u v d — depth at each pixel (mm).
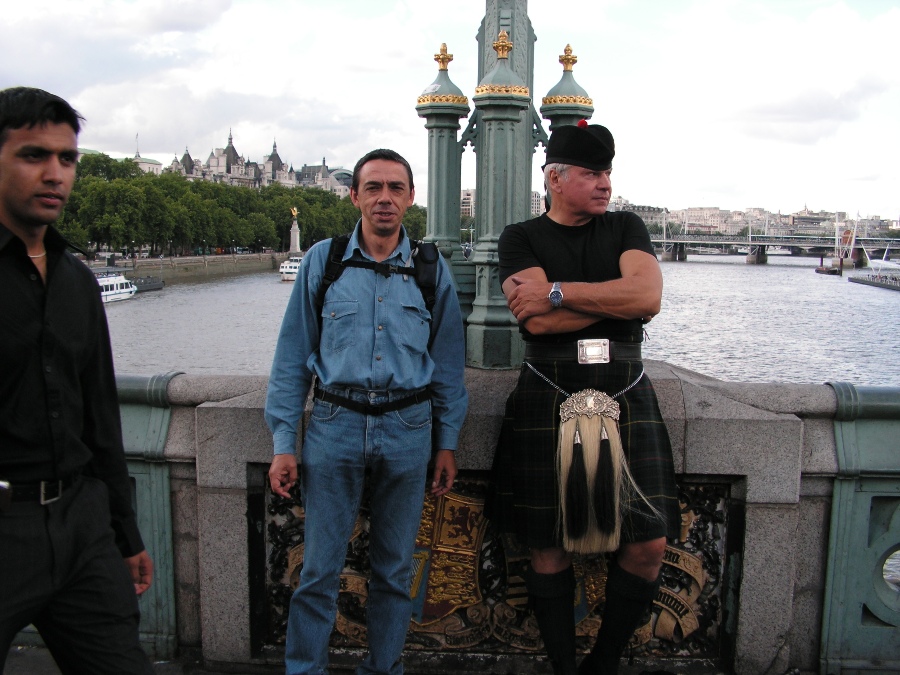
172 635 3260
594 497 2527
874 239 167000
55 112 1903
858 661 3062
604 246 2691
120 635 2018
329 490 2607
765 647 3027
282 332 2691
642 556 2602
